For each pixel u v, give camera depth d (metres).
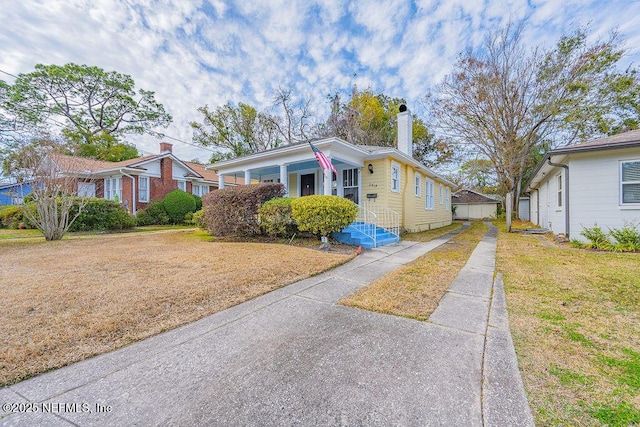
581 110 16.77
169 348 2.39
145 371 2.05
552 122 17.69
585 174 7.68
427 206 14.66
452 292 3.85
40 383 1.90
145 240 8.65
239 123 25.86
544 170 10.31
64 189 8.89
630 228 7.05
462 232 12.71
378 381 1.93
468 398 1.74
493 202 28.69
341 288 4.06
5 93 17.28
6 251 6.51
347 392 1.81
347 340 2.53
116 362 2.17
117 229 12.44
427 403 1.70
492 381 1.90
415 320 2.96
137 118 24.81
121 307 3.11
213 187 21.42
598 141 7.68
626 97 16.38
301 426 1.53
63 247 7.13
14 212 11.89
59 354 2.23
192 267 4.89
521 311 3.14
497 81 17.14
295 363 2.16
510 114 17.84
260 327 2.80
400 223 11.36
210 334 2.65
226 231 8.78
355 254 6.47
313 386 1.88
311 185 12.24
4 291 3.56
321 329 2.75
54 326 2.65
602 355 2.21
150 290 3.65
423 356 2.25
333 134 24.39
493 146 19.78
